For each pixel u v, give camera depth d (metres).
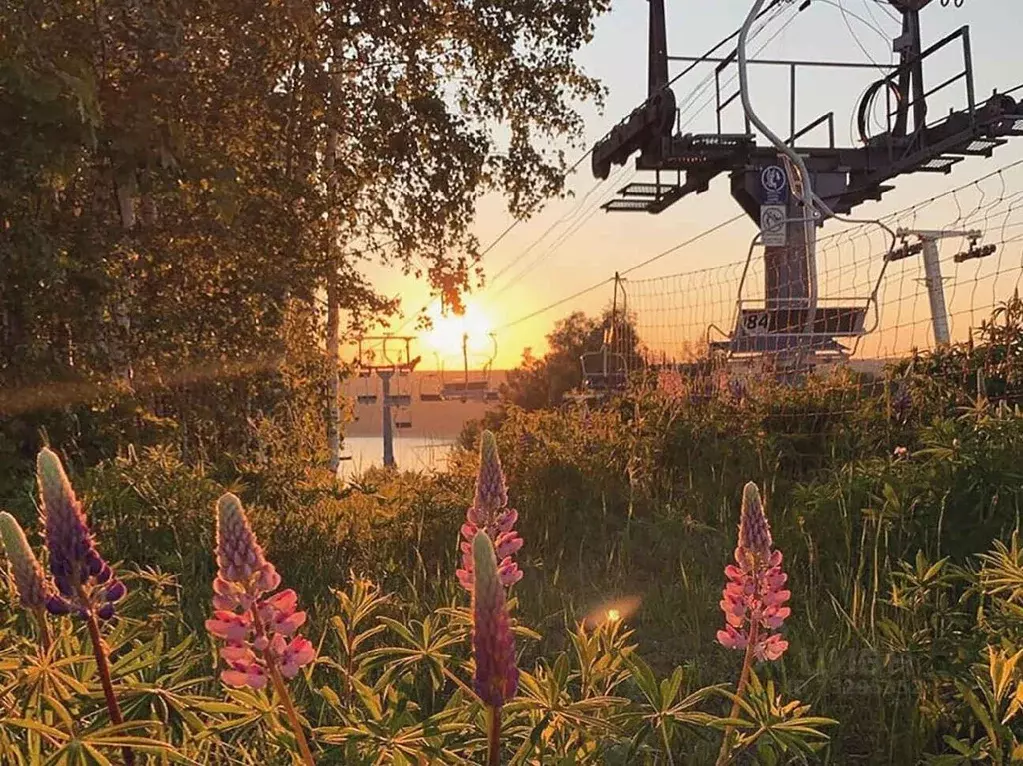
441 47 14.84
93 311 7.59
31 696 2.13
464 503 6.64
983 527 4.75
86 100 6.39
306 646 1.83
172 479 6.12
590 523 6.75
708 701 3.74
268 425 10.78
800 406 8.58
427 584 5.26
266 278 10.24
